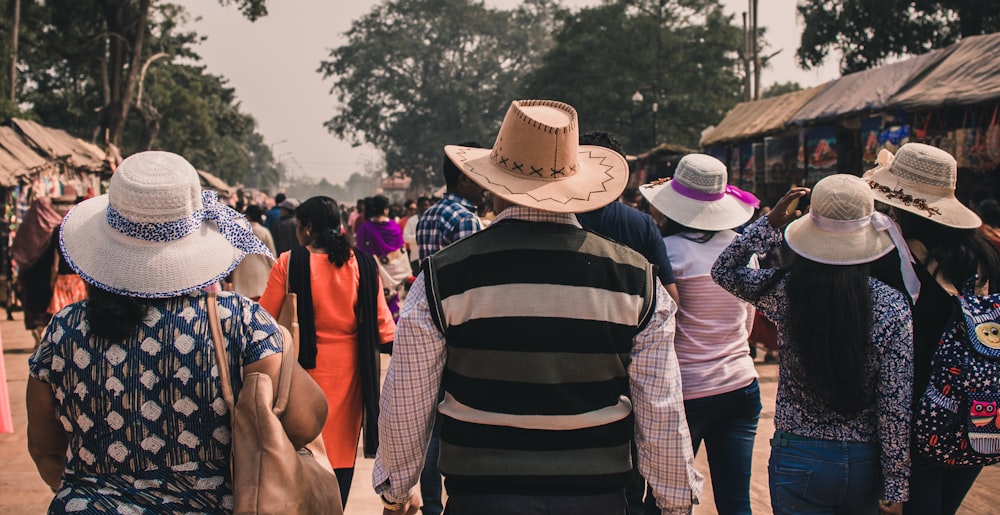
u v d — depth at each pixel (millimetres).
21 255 9688
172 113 40656
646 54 39812
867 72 14039
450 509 2248
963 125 11320
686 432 2234
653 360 2219
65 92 42719
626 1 41375
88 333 2027
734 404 3533
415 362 2184
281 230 11914
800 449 2830
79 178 19609
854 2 22875
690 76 40125
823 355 2689
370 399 3920
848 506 2820
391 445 2250
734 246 3156
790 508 2855
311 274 3893
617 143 3830
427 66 69312
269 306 3924
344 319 3908
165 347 2037
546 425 2141
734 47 40562
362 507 4801
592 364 2162
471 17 69562
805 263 2801
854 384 2668
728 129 17844
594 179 2332
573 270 2182
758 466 5480
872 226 2803
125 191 2039
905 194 3023
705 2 41594
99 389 2010
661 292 2281
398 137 68500
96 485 2018
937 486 2992
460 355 2184
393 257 9414
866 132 13250
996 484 5039
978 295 2957
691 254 3596
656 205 3754
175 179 2078
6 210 14523
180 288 2070
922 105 11242
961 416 2756
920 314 2947
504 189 2227
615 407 2234
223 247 2189
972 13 21531
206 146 43312
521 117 2256
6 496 4855
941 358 2809
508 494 2137
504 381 2143
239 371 2102
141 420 2020
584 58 40812
